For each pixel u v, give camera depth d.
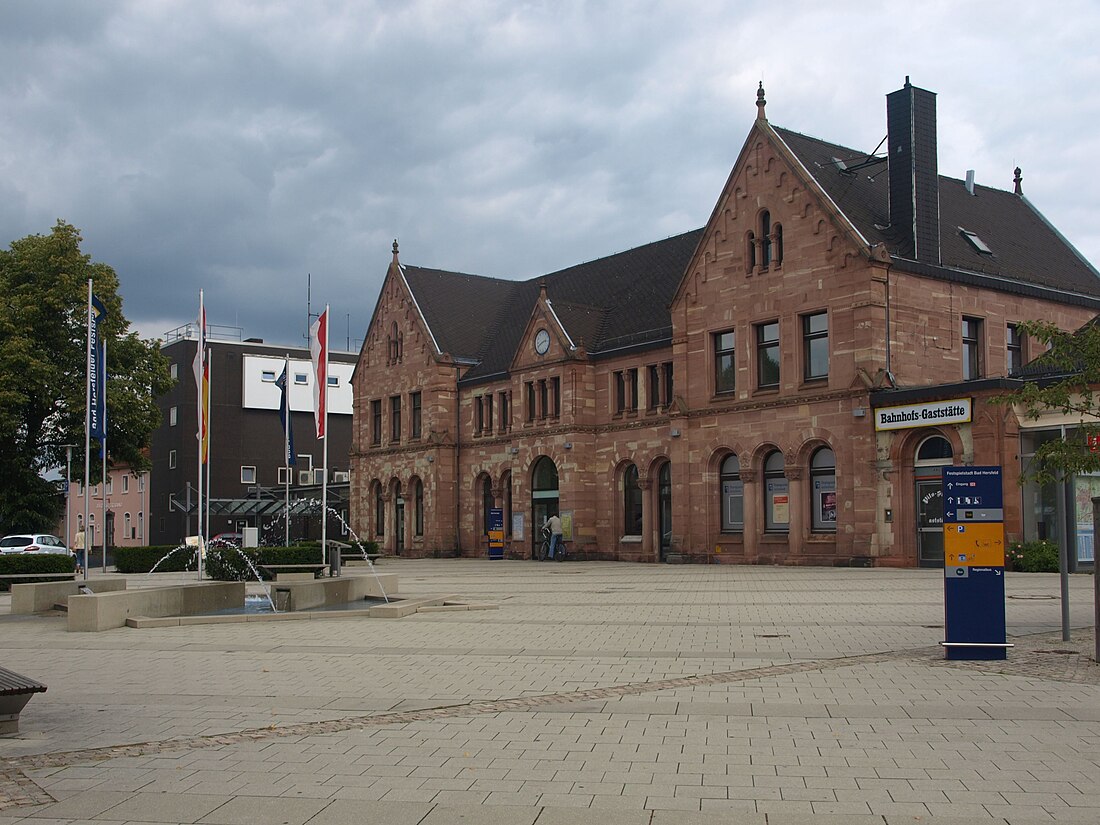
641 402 48.78
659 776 8.51
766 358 42.25
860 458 37.69
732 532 43.25
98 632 19.78
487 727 10.49
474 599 25.95
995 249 45.41
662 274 52.66
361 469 67.31
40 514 53.69
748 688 12.43
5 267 52.44
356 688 12.89
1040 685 12.30
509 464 55.97
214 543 55.72
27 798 8.12
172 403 84.31
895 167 40.88
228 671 14.47
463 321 63.75
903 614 20.39
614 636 17.69
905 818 7.32
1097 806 7.55
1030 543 33.66
